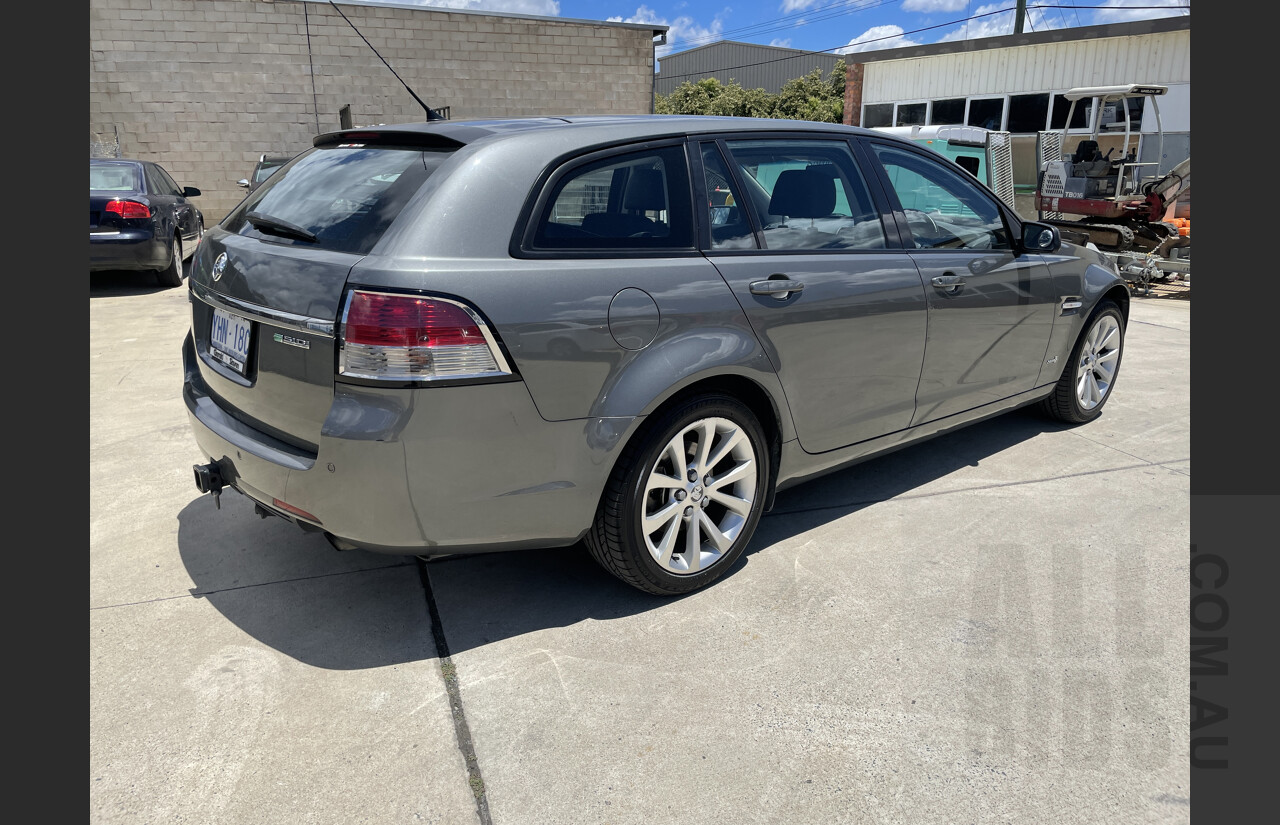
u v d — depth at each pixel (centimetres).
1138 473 394
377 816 191
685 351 258
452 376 220
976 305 358
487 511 235
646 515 264
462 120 275
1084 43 1667
